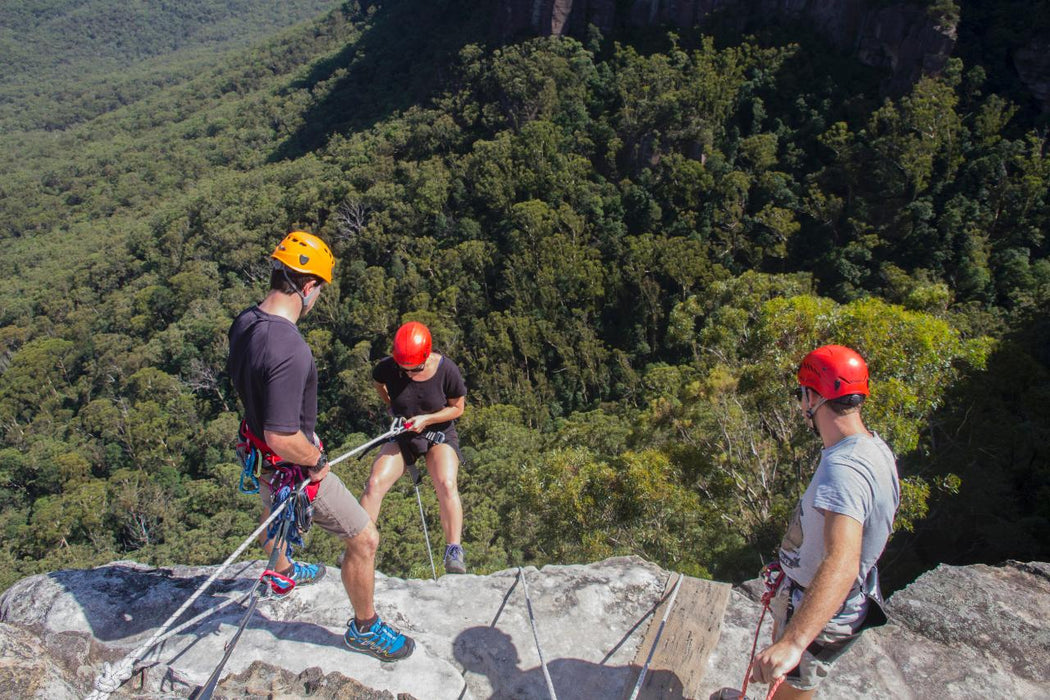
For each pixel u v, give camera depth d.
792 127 63.44
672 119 61.88
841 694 3.31
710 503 15.62
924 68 58.75
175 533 43.25
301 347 2.65
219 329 61.97
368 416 50.72
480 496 26.97
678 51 70.38
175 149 137.12
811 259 52.62
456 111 80.31
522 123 71.62
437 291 56.00
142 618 3.43
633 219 59.59
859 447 2.45
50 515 45.47
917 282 43.88
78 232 118.19
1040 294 37.31
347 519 2.98
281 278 2.73
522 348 48.62
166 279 77.62
